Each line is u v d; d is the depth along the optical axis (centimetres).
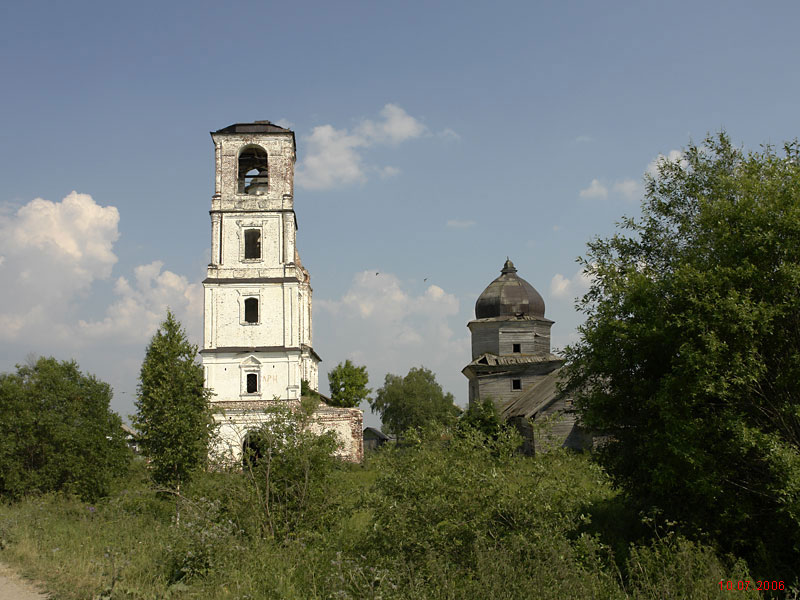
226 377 4428
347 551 1348
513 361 5666
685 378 1340
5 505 2439
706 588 1114
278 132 4669
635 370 1525
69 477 2647
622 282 1572
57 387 2742
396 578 1112
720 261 1378
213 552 1356
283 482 1728
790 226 1272
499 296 6012
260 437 1808
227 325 4481
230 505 1653
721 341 1301
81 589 1243
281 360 4453
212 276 4516
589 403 1594
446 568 1123
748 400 1364
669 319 1406
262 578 1276
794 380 1329
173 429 2277
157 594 1188
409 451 1383
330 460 1798
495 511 1246
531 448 4006
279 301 4509
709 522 1391
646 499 1544
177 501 1914
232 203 4606
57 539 1691
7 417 2617
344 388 7381
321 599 1155
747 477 1372
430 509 1237
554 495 1256
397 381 8831
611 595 1120
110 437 2839
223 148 4659
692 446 1317
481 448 1352
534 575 1067
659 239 1716
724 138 1695
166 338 2431
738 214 1357
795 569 1311
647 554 1258
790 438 1333
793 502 1211
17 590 1255
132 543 1653
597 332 1538
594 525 1652
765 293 1320
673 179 1734
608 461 1617
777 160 1427
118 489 2658
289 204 4609
